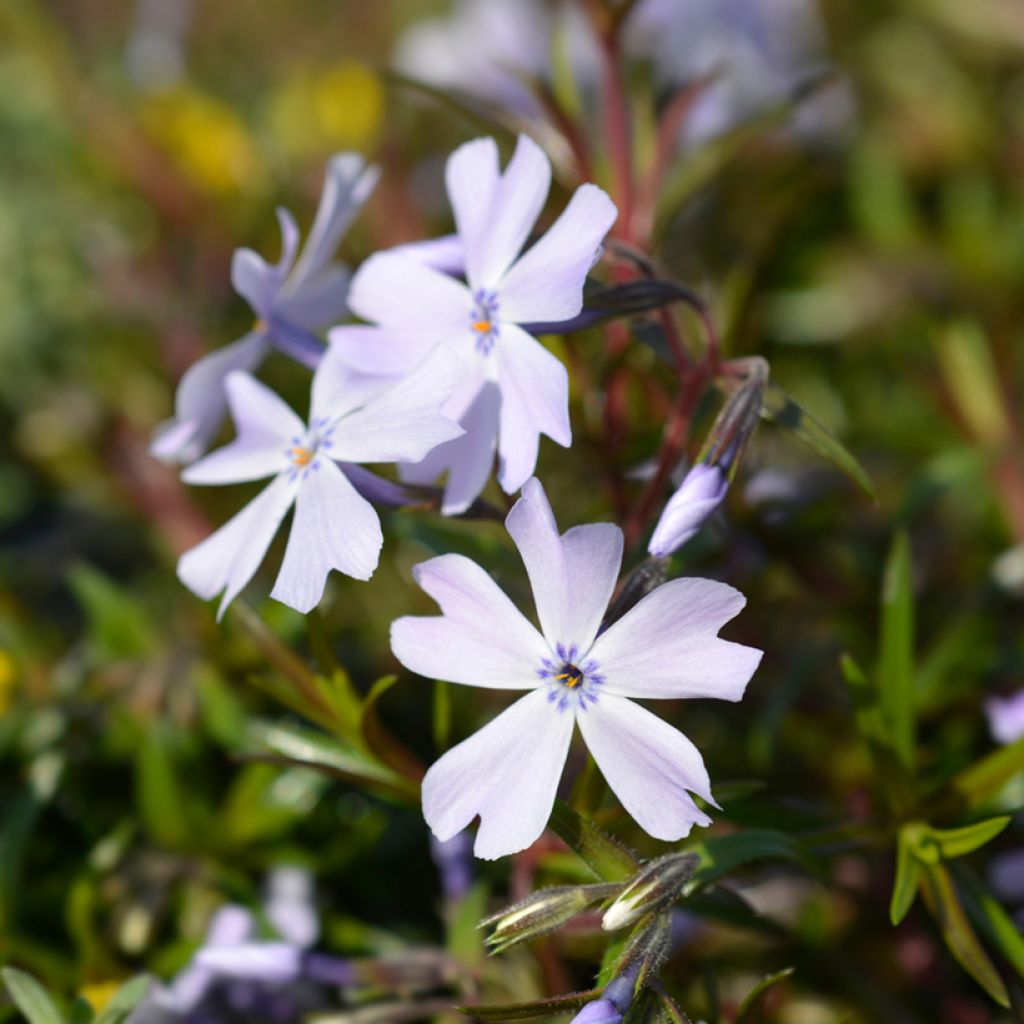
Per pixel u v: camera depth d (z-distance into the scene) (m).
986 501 0.17
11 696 0.16
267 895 0.15
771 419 0.13
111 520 0.20
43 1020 0.13
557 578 0.12
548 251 0.12
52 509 0.21
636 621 0.12
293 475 0.12
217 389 0.13
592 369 0.14
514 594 0.15
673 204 0.16
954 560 0.17
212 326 0.21
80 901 0.14
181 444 0.14
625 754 0.11
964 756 0.15
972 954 0.13
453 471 0.12
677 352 0.13
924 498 0.16
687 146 0.21
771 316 0.20
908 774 0.13
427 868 0.16
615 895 0.12
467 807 0.12
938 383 0.18
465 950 0.14
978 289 0.20
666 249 0.19
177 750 0.16
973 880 0.13
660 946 0.11
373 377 0.13
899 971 0.15
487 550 0.15
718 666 0.11
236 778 0.16
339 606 0.17
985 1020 0.14
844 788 0.15
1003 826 0.13
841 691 0.16
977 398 0.18
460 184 0.13
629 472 0.15
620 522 0.14
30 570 0.20
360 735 0.13
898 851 0.13
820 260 0.21
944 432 0.18
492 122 0.15
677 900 0.13
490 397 0.12
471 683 0.12
